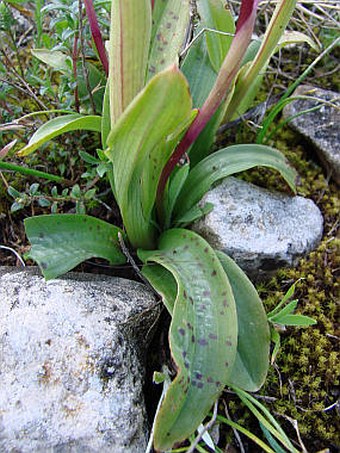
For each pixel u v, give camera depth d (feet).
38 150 0.73
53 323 0.55
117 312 0.58
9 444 0.49
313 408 0.61
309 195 0.80
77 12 0.62
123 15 0.45
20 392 0.51
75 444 0.50
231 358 0.51
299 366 0.63
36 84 0.80
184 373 0.49
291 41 0.74
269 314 0.59
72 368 0.53
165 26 0.58
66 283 0.59
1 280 0.59
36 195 0.67
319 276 0.70
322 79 0.92
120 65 0.48
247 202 0.70
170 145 0.58
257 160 0.68
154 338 0.65
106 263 0.72
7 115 0.73
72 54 0.66
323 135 0.82
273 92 0.91
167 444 0.47
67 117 0.59
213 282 0.55
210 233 0.67
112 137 0.47
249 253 0.66
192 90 0.72
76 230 0.63
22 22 0.91
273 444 0.54
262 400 0.61
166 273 0.62
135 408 0.53
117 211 0.76
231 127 0.84
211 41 0.70
